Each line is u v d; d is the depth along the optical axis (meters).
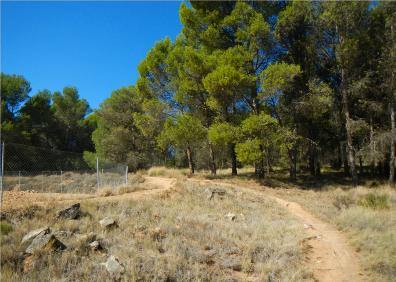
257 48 25.58
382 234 11.29
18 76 40.97
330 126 29.97
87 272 6.70
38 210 10.85
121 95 40.66
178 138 25.94
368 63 25.92
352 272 8.55
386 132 23.28
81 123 53.50
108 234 9.30
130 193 16.72
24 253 7.32
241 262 8.33
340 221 13.50
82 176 23.44
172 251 8.48
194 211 14.23
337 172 35.59
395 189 22.20
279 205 17.64
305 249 10.09
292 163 28.58
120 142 39.28
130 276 6.62
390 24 23.05
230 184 23.23
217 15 27.67
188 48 26.09
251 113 25.41
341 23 24.12
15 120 39.06
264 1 27.02
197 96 27.95
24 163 30.83
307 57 27.16
